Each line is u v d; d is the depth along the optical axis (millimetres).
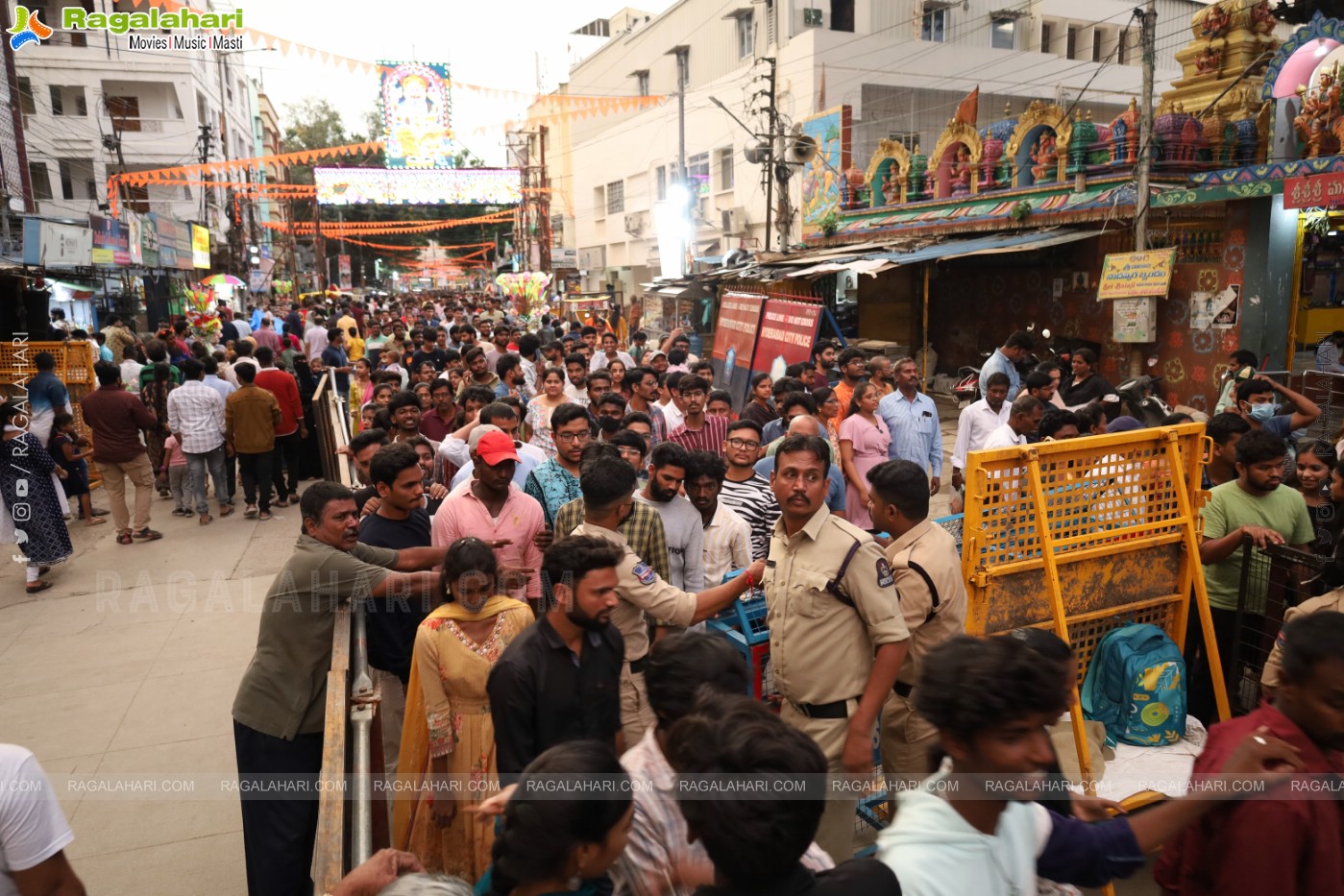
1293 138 10977
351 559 3445
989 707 1671
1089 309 13594
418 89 26516
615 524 3607
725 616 4008
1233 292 11031
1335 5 12203
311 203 50156
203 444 9430
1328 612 2129
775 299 11938
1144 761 3680
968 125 15391
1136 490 3941
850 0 25531
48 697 5473
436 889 1678
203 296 24875
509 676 2779
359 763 2750
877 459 6426
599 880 1903
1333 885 2057
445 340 17516
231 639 6418
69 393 11828
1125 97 28609
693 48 31594
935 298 17094
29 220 15203
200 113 34062
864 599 3023
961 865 1684
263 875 3318
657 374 9812
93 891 3689
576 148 42469
